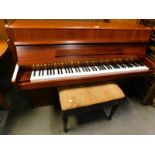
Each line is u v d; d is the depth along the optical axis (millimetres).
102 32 1277
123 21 1657
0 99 1513
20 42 1148
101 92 1260
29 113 1620
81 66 1338
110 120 1582
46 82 1164
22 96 1845
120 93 1279
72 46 1262
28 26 1140
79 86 1300
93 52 1313
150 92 1670
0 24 1583
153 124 1571
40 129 1447
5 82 1989
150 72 1434
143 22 1668
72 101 1149
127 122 1574
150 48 1538
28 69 1234
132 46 1432
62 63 1273
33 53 1198
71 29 1200
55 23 1351
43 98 1648
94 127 1496
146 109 1763
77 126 1496
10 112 1620
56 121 1539
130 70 1359
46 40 1196
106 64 1399
